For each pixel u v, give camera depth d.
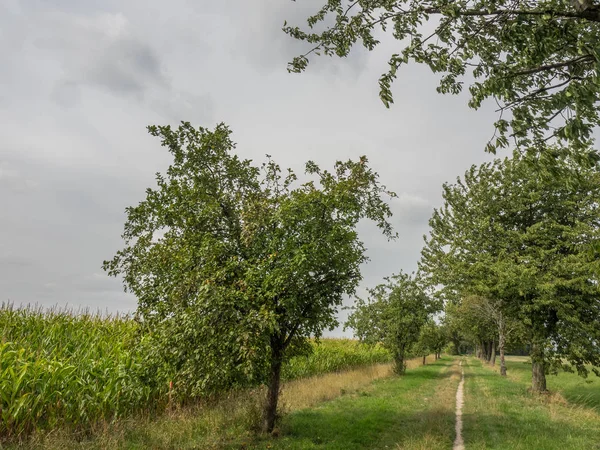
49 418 8.42
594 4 5.34
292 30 7.59
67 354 11.14
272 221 9.51
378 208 11.48
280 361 9.96
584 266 15.21
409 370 31.42
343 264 10.11
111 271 10.48
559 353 17.17
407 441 9.05
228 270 8.98
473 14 6.25
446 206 26.31
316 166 10.77
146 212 10.22
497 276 17.86
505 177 19.31
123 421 9.35
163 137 10.40
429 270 27.34
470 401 15.57
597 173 16.78
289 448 8.62
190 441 8.88
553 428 10.55
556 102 6.31
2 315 12.27
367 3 6.90
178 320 8.48
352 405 13.88
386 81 6.93
